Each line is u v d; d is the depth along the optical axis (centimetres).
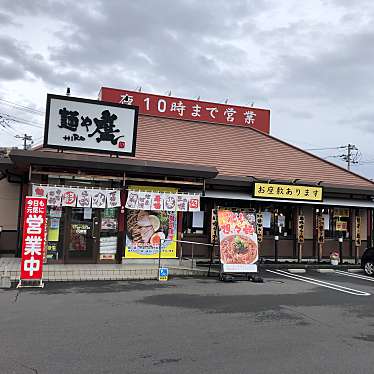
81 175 1234
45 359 508
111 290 975
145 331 642
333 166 1883
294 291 1050
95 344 571
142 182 1373
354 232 1806
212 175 1349
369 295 1034
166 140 1694
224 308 822
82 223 1305
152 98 1819
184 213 1582
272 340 615
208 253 1588
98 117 1271
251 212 1371
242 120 1942
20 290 938
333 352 568
